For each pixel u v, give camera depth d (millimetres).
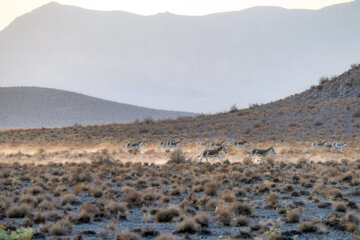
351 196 63750
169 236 39125
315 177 83000
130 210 54844
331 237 40844
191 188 71250
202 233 42781
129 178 83250
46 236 41719
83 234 42156
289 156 129125
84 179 78438
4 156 133625
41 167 101250
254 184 76312
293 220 47281
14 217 50594
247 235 40781
